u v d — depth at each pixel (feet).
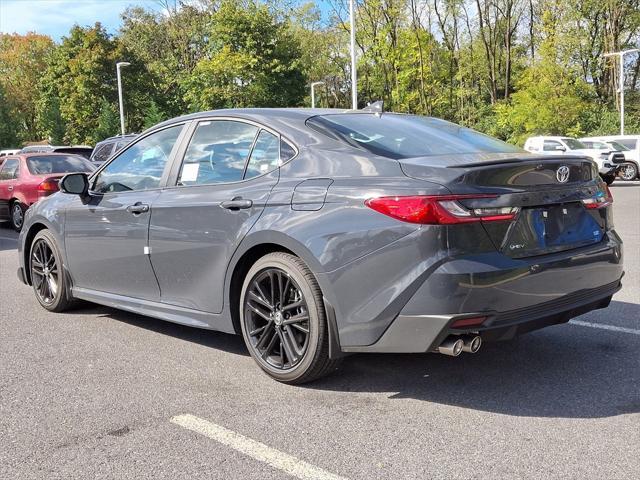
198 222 13.76
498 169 11.01
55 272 18.80
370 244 10.98
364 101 176.76
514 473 9.01
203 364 14.05
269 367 12.84
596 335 15.62
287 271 12.14
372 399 11.90
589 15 139.64
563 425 10.59
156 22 201.05
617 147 81.51
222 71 140.77
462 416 11.05
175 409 11.54
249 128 13.88
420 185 10.70
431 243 10.47
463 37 165.58
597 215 12.80
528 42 163.53
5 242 36.99
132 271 15.70
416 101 156.87
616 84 142.20
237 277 13.41
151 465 9.47
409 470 9.16
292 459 9.57
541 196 11.45
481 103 161.58
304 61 167.32
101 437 10.43
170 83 184.85
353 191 11.40
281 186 12.56
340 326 11.46
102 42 165.17
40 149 82.43
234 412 11.37
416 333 10.71
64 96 166.91
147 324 17.52
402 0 145.48
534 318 11.19
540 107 120.26
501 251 10.93
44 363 14.24
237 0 154.71
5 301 20.59
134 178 16.03
